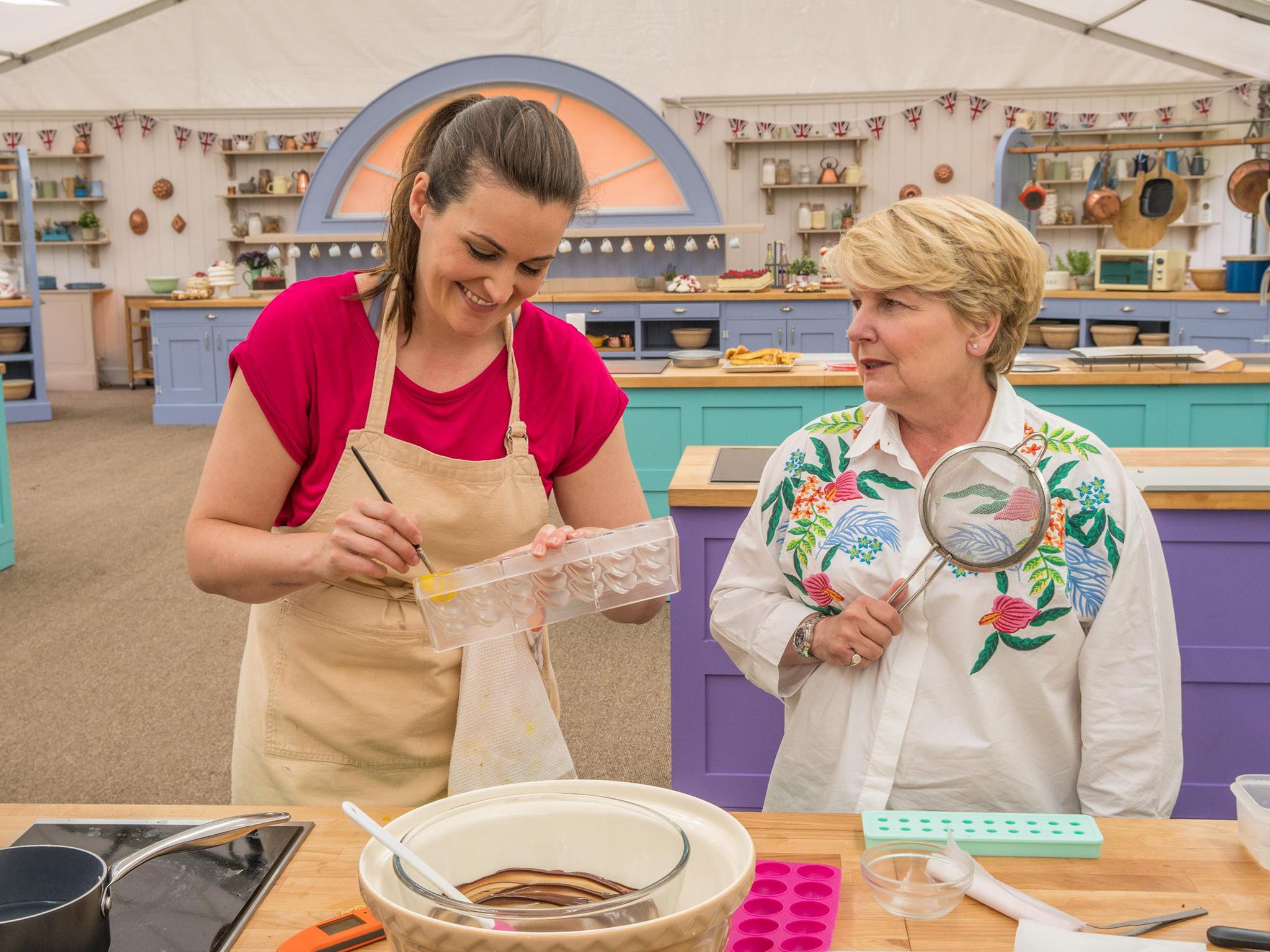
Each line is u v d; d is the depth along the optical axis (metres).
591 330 8.25
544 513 1.36
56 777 2.97
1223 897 0.94
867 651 1.28
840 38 9.94
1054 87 9.84
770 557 1.43
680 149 7.73
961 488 1.13
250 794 1.38
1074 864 1.00
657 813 0.79
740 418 4.40
